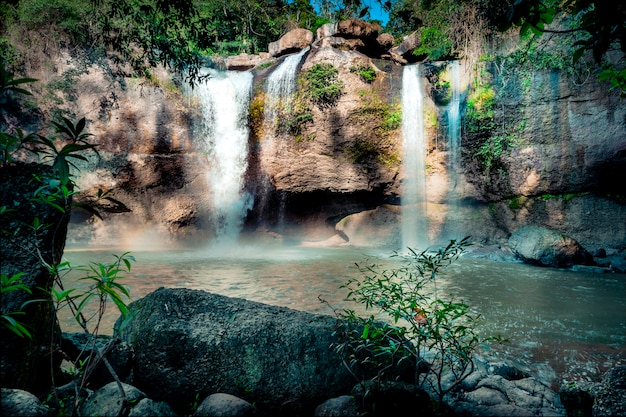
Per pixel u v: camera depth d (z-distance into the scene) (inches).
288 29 860.6
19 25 481.7
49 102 505.0
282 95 595.8
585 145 458.3
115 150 550.3
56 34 497.7
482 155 542.6
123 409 82.7
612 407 98.4
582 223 476.7
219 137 613.3
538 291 282.2
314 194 631.8
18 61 486.0
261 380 104.5
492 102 511.5
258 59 684.1
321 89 573.3
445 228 599.5
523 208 525.0
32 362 86.0
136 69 228.1
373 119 589.3
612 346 168.2
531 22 84.4
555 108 470.9
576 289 290.7
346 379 108.5
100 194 100.3
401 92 596.1
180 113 580.4
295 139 602.5
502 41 493.0
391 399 95.7
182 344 105.7
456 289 285.6
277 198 638.5
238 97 613.9
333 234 681.0
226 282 304.2
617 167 447.8
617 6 77.5
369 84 583.5
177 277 323.0
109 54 522.0
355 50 611.2
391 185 625.6
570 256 398.3
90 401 86.4
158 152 576.1
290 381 105.1
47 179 96.6
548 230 425.4
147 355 105.4
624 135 432.5
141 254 487.5
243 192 635.5
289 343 109.3
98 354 88.4
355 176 609.3
